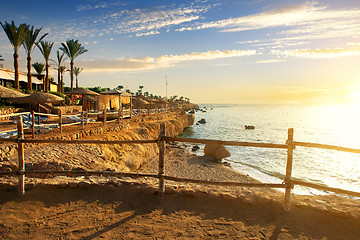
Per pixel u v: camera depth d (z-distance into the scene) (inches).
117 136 668.1
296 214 151.0
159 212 155.6
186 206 162.6
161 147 169.2
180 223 142.8
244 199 164.7
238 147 1139.9
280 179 650.8
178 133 1606.8
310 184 150.9
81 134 544.1
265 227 139.1
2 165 243.6
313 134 1835.6
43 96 519.5
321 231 135.9
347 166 797.2
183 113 2303.2
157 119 1461.6
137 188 182.4
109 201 168.2
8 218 143.6
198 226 139.8
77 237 126.7
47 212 152.9
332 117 4266.7
